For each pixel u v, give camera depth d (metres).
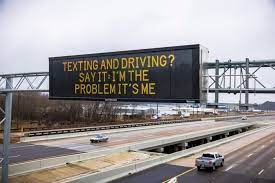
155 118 114.12
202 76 17.64
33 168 30.11
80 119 92.56
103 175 28.91
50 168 31.34
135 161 35.97
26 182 26.98
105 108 103.44
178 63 17.97
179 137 62.06
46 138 54.25
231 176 30.72
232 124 108.12
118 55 19.84
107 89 20.25
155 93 18.59
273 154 45.94
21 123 74.94
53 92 22.53
